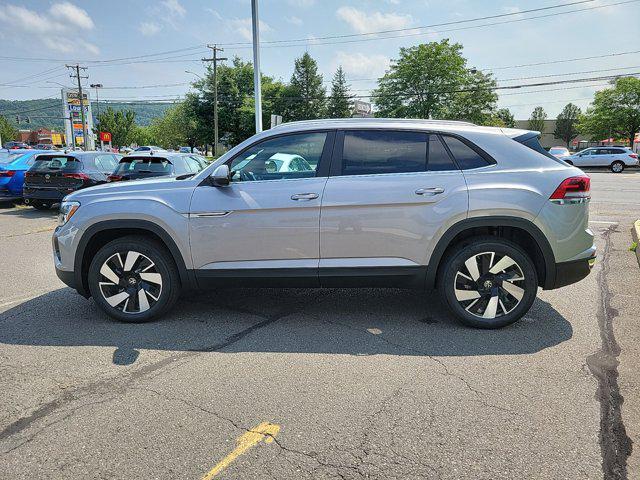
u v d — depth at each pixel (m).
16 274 6.52
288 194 4.20
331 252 4.23
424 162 4.22
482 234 4.36
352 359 3.71
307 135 4.38
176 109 93.12
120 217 4.38
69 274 4.55
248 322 4.54
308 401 3.09
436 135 4.25
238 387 3.29
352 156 4.27
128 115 86.19
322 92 77.88
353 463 2.49
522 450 2.58
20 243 8.81
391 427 2.80
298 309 4.89
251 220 4.24
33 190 12.30
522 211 4.04
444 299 4.28
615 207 12.99
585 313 4.66
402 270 4.21
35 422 2.89
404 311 4.80
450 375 3.43
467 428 2.78
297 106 76.25
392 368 3.55
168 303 4.51
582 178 4.12
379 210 4.14
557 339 4.05
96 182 12.31
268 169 4.38
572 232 4.11
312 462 2.50
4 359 3.77
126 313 4.53
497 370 3.50
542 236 4.09
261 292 5.47
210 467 2.47
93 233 4.44
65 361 3.73
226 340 4.12
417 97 54.75
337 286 4.32
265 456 2.55
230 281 4.38
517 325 4.38
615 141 54.28
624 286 5.55
